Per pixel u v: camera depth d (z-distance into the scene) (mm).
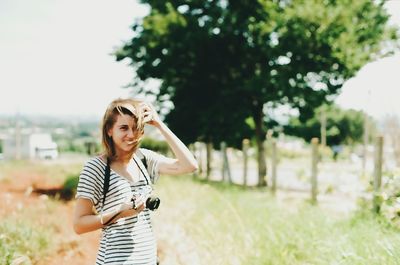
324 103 18719
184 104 22016
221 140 23281
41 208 10320
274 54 17703
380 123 13906
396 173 8031
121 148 2920
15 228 7445
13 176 18500
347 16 16719
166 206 10555
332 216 8391
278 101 18922
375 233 6207
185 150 3148
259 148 20406
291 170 29359
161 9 21500
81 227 2752
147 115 3047
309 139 52844
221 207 9352
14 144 55062
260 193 13570
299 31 16781
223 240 6758
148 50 21016
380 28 17547
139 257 2836
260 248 6105
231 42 19562
